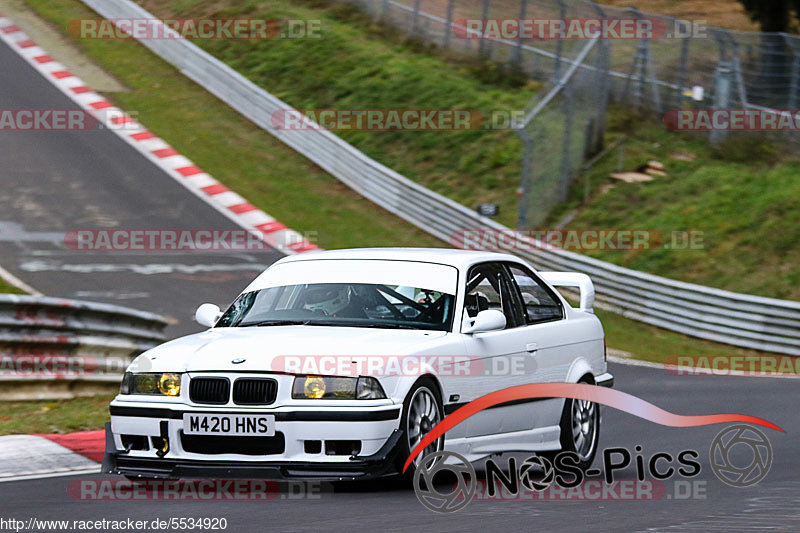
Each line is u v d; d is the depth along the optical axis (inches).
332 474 874.8
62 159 3777.1
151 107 4475.9
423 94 4702.3
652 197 3991.1
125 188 3597.4
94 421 1384.1
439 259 1072.2
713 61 4594.0
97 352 1648.6
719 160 4254.4
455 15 5098.4
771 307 3043.8
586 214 3922.2
